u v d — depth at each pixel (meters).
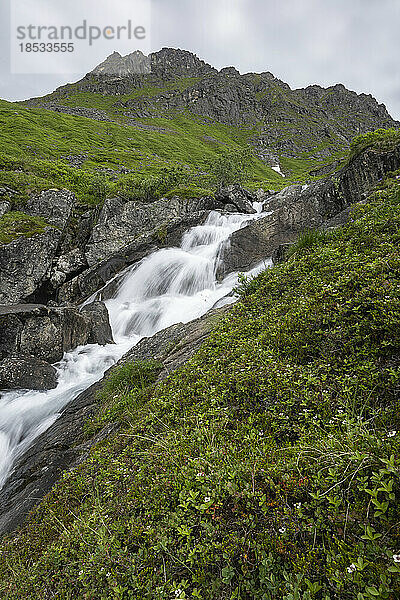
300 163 160.12
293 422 3.98
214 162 75.69
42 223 31.03
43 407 11.27
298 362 5.02
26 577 3.99
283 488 2.92
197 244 29.25
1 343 14.99
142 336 19.58
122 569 3.19
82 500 4.99
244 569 2.56
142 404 7.37
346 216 12.88
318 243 9.07
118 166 75.69
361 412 3.48
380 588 1.92
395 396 3.68
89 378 13.93
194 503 3.24
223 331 7.74
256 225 23.36
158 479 3.97
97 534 3.68
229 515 3.00
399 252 6.00
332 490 2.72
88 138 101.44
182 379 6.59
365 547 2.24
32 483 7.15
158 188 46.88
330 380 4.28
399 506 2.40
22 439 9.87
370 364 4.12
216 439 4.12
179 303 20.67
